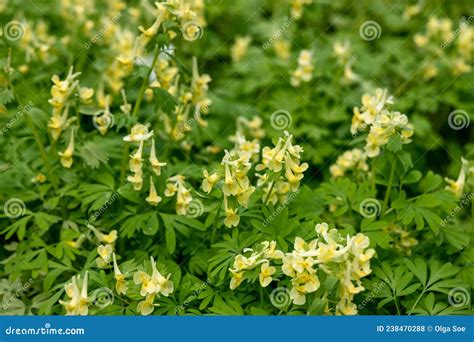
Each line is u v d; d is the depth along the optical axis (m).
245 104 6.21
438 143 5.92
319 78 6.22
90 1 5.93
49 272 3.88
